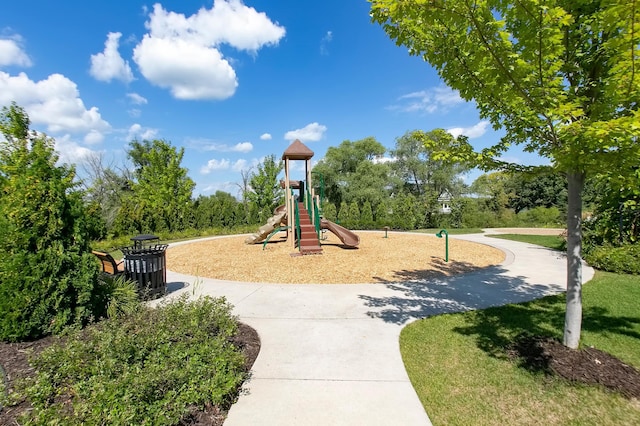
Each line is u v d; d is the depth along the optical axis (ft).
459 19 8.80
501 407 8.29
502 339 12.23
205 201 72.59
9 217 12.10
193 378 8.23
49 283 12.07
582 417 7.80
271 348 11.87
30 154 18.19
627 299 16.79
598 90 9.25
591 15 8.56
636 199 25.25
